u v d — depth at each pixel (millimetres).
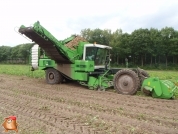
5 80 13141
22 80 13250
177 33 41031
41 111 5867
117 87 8711
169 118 5359
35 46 12461
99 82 9492
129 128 4582
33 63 12516
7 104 6684
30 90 9320
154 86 7812
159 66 38344
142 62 41250
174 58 42062
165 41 40688
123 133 4312
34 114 5578
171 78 16391
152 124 4891
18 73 17750
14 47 64438
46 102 6988
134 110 6074
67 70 10617
